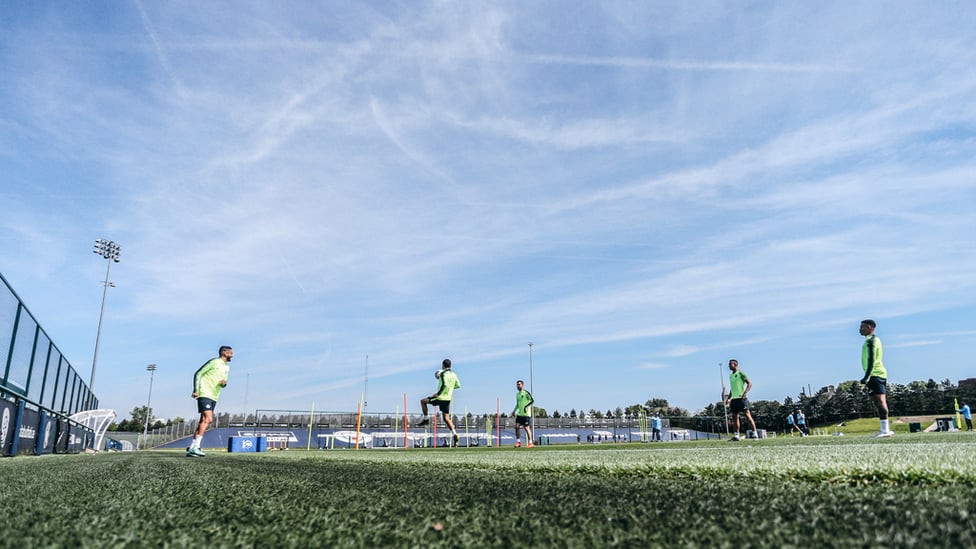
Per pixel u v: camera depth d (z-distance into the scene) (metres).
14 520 1.37
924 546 0.96
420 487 2.07
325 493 1.91
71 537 1.15
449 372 14.59
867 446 4.52
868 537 1.03
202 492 2.01
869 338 9.56
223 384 8.38
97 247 44.97
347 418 50.19
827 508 1.35
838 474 1.96
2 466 4.35
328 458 5.20
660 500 1.60
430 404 14.48
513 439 49.56
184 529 1.25
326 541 1.12
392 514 1.43
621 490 1.86
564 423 52.72
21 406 8.59
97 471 3.44
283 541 1.12
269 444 46.22
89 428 18.30
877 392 9.41
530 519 1.33
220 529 1.25
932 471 1.83
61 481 2.60
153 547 1.07
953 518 1.17
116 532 1.21
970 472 1.79
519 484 2.12
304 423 50.81
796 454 3.24
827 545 0.98
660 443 11.01
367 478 2.52
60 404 13.07
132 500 1.78
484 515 1.40
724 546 1.01
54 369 12.04
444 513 1.44
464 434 49.25
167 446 47.81
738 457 3.15
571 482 2.17
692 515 1.32
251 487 2.17
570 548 1.03
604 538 1.11
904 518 1.19
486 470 2.91
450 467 3.20
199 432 8.00
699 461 2.85
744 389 13.19
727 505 1.45
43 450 10.41
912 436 8.30
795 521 1.20
